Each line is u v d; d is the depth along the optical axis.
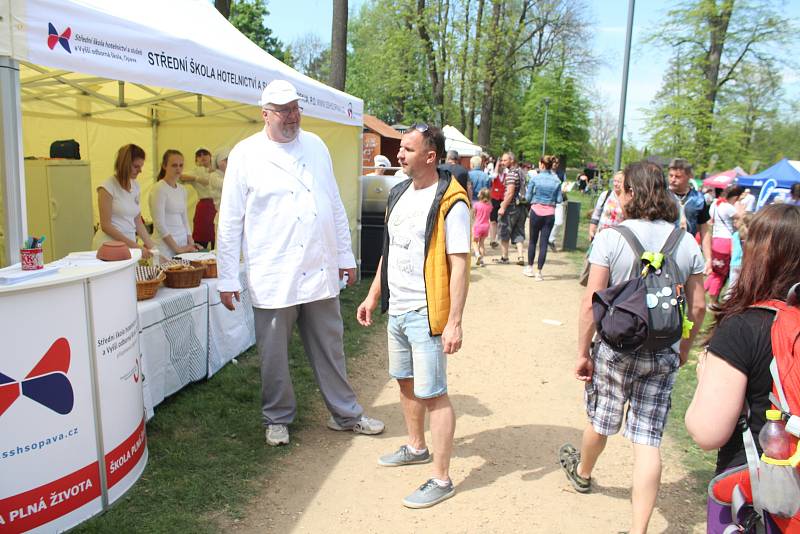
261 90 5.40
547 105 37.88
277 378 3.73
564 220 13.59
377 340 6.12
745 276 1.76
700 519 3.15
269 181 3.50
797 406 1.56
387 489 3.35
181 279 4.41
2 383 2.41
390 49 29.66
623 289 2.59
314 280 3.65
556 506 3.21
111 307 2.88
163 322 4.04
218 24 5.86
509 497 3.29
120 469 3.03
